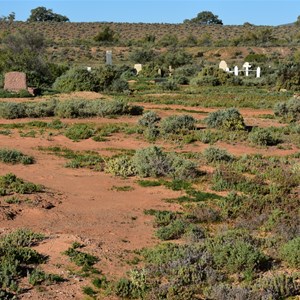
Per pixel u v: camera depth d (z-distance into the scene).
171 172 16.70
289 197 14.58
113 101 29.64
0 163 17.78
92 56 93.19
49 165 17.98
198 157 19.17
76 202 14.04
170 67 72.94
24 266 9.55
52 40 111.50
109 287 9.09
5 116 26.75
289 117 28.72
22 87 37.81
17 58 46.75
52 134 22.97
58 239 11.01
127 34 126.44
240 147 21.69
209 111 32.34
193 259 10.12
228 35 127.06
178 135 22.81
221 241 10.95
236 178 16.19
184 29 135.25
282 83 47.06
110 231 12.03
